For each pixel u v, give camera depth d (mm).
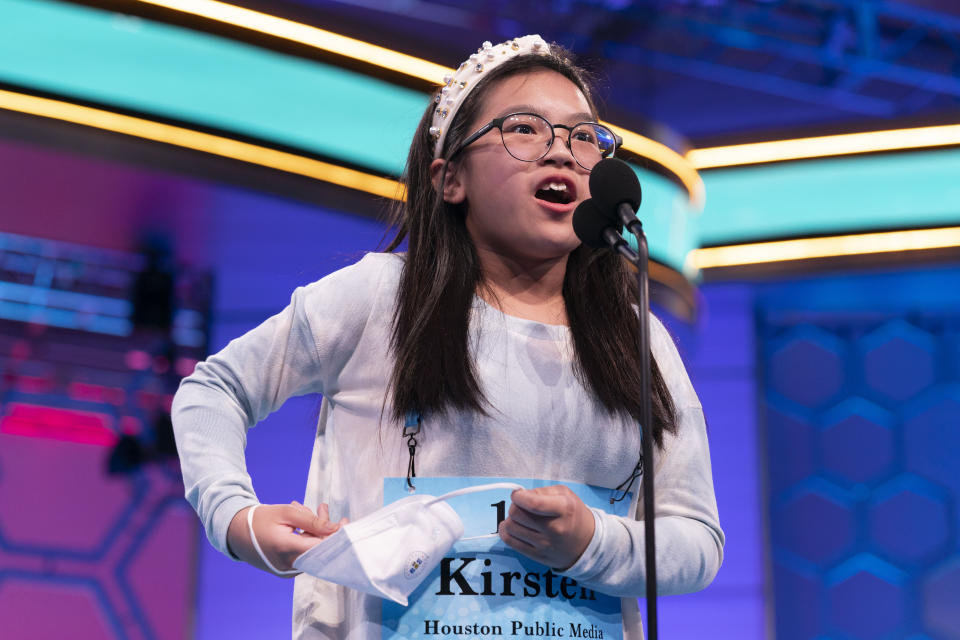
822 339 13578
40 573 11336
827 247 11922
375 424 3852
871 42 12953
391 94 9297
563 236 3969
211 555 11742
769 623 12500
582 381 3912
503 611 3580
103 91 8742
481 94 4234
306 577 3889
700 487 4094
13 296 11523
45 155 8938
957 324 13469
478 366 3818
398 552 3416
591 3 12742
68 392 11688
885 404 13312
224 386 3986
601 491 3895
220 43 8797
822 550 12938
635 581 3646
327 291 4043
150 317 11688
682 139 11781
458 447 3711
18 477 11453
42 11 8531
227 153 9062
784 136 11953
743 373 13336
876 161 11688
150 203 9977
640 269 3496
